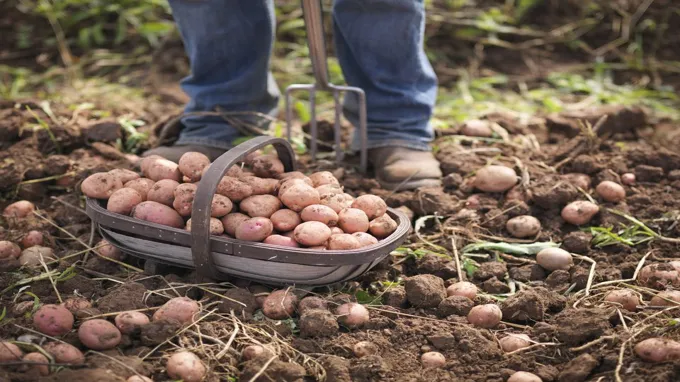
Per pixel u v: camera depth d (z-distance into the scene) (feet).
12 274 8.20
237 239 7.80
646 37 12.66
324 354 7.61
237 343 7.63
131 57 12.36
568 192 8.93
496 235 8.80
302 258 7.69
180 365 7.32
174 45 12.33
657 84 11.80
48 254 8.37
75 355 7.39
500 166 9.18
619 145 9.89
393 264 8.45
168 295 7.94
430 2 12.87
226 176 8.07
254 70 9.34
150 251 8.07
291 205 7.97
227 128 9.47
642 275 8.18
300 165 9.53
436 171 9.30
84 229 8.72
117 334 7.54
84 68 12.22
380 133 9.49
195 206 7.69
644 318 7.80
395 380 7.44
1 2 13.03
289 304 7.83
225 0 8.96
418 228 8.79
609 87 11.66
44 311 7.61
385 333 7.77
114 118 10.20
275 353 7.54
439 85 11.87
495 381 7.44
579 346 7.63
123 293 7.89
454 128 10.14
